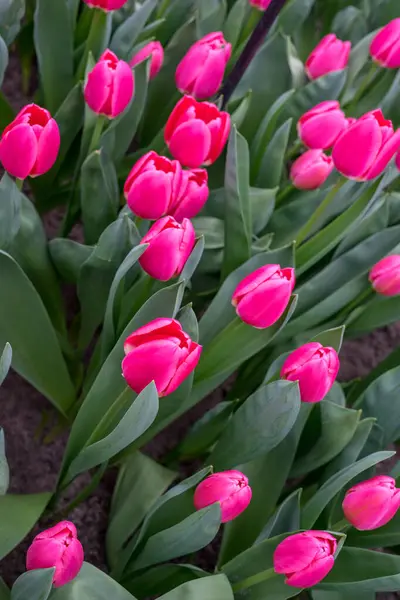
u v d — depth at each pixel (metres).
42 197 1.18
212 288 1.11
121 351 0.90
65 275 1.07
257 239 1.06
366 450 1.04
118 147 1.10
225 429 0.95
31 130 0.87
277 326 0.91
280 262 0.96
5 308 0.95
